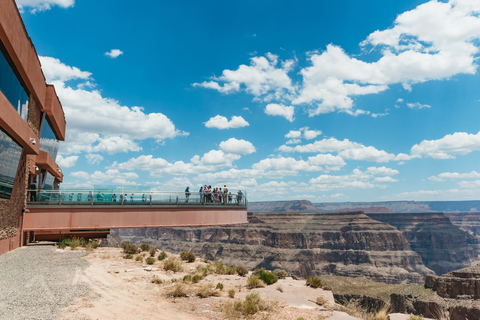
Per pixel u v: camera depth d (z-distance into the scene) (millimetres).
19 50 20438
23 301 9258
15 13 19297
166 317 8789
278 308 10766
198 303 10492
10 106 19016
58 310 8594
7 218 21344
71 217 24578
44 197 24906
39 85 27109
